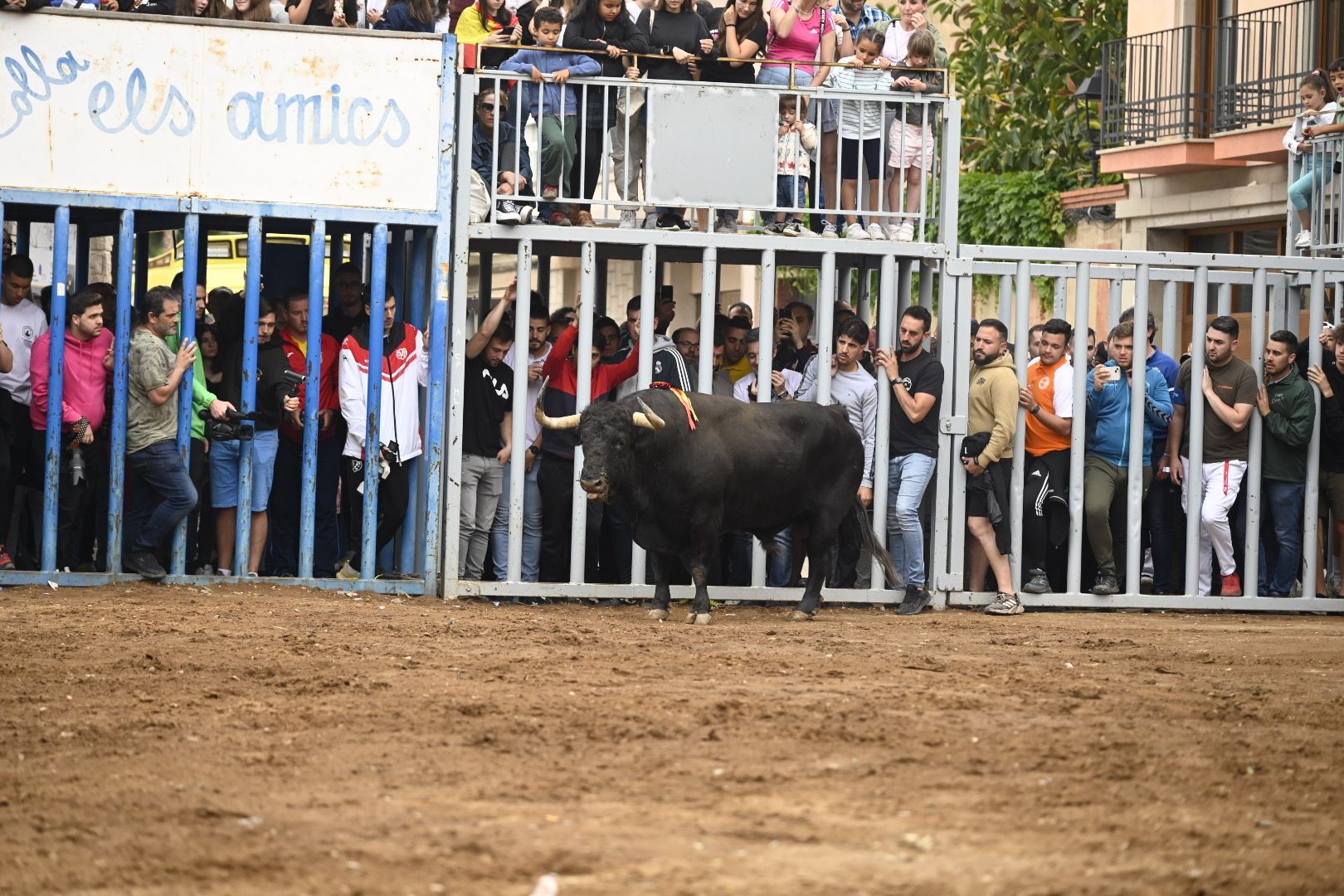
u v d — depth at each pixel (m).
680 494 41.28
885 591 47.59
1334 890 18.67
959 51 88.62
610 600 46.72
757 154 47.31
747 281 94.81
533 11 50.69
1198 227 73.31
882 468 47.09
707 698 29.39
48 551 44.56
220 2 46.47
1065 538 48.19
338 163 46.12
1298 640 41.53
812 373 48.47
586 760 24.72
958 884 18.41
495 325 46.44
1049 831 20.91
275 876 18.88
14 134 44.69
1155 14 74.38
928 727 27.30
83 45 44.91
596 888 18.23
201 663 33.00
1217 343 48.19
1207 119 71.69
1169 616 47.81
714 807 21.89
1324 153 52.94
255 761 24.72
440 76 46.47
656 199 46.97
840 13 51.97
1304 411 48.41
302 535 45.88
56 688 30.56
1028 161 84.44
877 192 49.88
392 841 20.22
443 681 31.20
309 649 35.00
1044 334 48.06
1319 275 50.06
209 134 45.53
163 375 44.34
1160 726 28.06
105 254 63.50
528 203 48.03
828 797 22.50
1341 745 26.92
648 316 46.41
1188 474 48.84
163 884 18.62
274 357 46.44
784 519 43.69
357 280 47.94
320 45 45.97
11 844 20.30
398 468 46.56
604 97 46.78
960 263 48.00
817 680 31.91
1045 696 30.80
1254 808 22.47
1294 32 67.50
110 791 22.84
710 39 48.38
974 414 47.38
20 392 44.81
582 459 46.25
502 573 47.84
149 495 46.16
